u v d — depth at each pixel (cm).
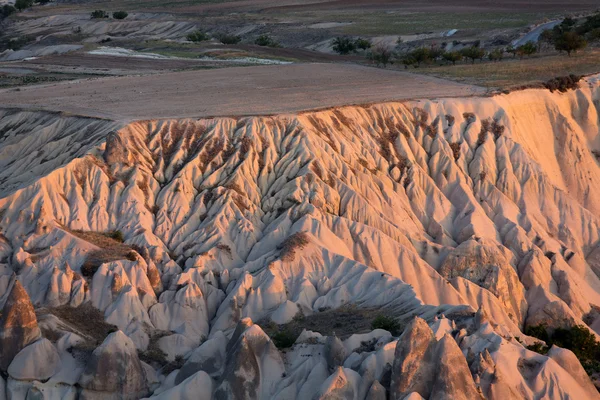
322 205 7075
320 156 7519
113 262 5953
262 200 7162
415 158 8100
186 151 7438
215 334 5078
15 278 5719
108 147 7138
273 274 6062
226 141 7512
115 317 5497
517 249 7444
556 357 4838
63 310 5544
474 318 5088
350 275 6206
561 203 8162
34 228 6412
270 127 7694
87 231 6562
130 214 6750
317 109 8088
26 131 8156
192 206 6962
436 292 6600
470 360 4534
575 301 7069
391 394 4247
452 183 7994
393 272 6694
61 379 4647
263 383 4588
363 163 7744
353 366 4544
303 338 4991
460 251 7000
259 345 4659
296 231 6675
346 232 6844
